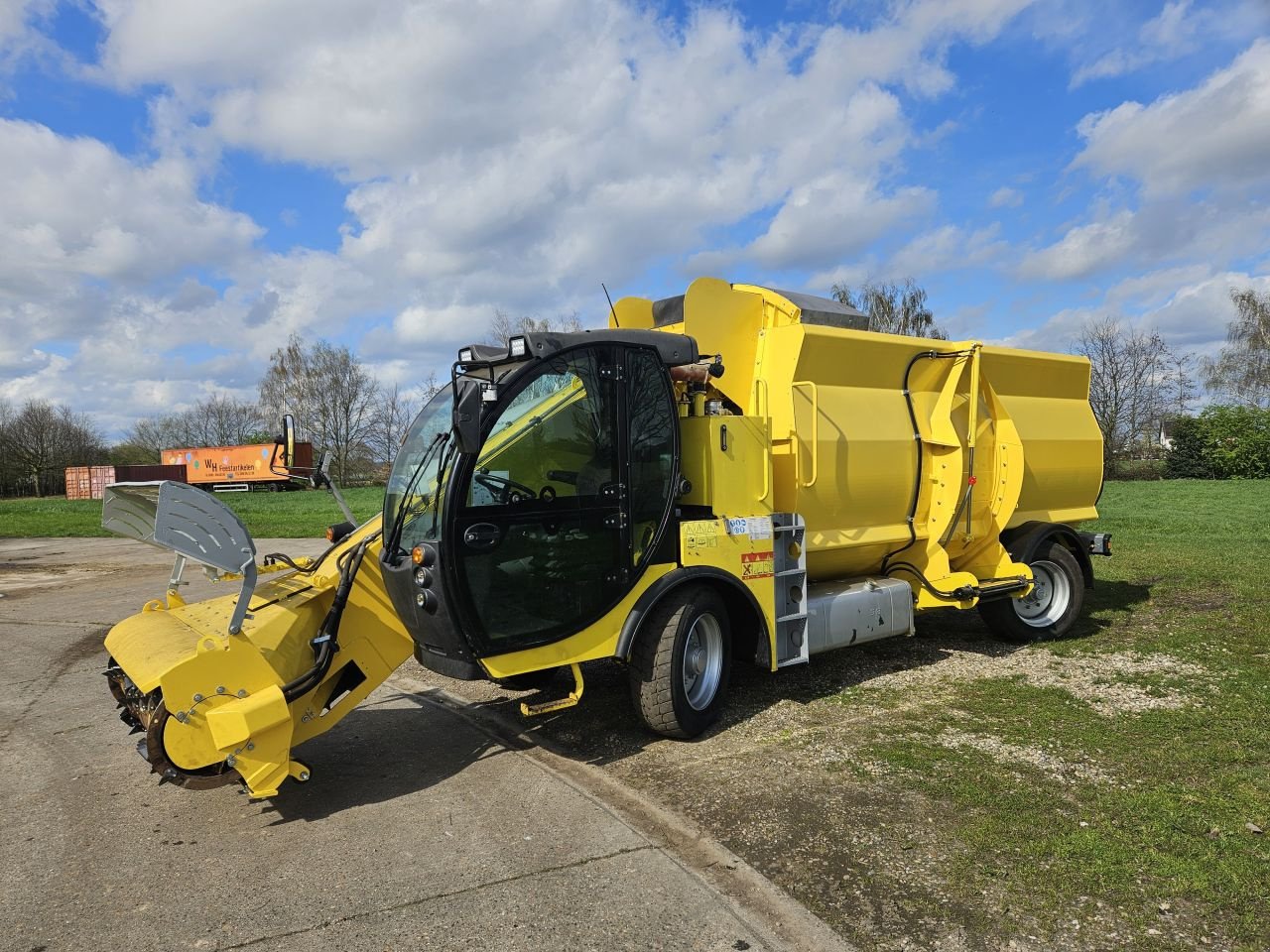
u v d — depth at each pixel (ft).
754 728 18.26
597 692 21.68
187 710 13.48
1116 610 29.01
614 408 16.56
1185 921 10.46
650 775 15.88
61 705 22.25
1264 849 12.14
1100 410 155.63
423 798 15.31
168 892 12.12
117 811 15.19
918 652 24.61
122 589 44.01
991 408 24.61
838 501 20.89
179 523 13.34
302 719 15.43
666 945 10.34
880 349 21.98
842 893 11.35
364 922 11.11
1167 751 15.98
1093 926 10.41
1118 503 84.02
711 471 18.01
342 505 19.44
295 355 204.54
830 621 20.30
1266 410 146.92
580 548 16.08
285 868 12.78
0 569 54.03
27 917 11.54
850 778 15.16
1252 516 67.10
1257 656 22.34
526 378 15.26
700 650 18.17
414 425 17.28
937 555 23.15
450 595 14.48
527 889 11.83
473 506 14.70
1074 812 13.50
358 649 16.29
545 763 16.89
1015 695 19.93
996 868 11.83
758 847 12.75
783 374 20.27
